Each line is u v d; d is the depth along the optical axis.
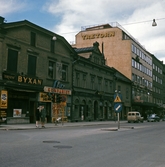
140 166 7.65
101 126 29.81
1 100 25.67
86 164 7.61
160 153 10.22
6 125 24.84
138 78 69.25
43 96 31.47
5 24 26.53
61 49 35.91
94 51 44.75
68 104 36.75
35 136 14.59
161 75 99.50
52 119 33.12
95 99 44.62
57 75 34.69
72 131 19.53
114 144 12.41
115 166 7.52
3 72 26.23
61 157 8.51
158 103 92.75
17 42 28.34
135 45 66.88
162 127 29.02
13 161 7.60
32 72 30.41
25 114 29.14
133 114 46.22
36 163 7.44
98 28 65.94
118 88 54.91
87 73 42.38
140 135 17.77
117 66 62.94
